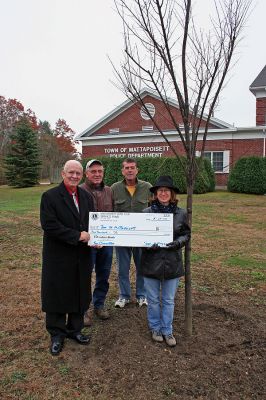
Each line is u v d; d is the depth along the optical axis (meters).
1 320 4.14
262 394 2.79
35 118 57.81
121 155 24.69
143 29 3.16
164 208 3.49
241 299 4.72
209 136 23.00
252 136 22.11
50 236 3.34
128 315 4.21
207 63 3.29
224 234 9.06
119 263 4.45
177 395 2.78
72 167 3.36
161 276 3.41
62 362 3.26
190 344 3.47
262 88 22.69
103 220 3.47
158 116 24.08
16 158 31.00
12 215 12.93
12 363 3.26
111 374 3.05
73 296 3.42
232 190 20.23
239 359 3.23
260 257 6.84
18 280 5.59
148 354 3.30
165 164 19.67
